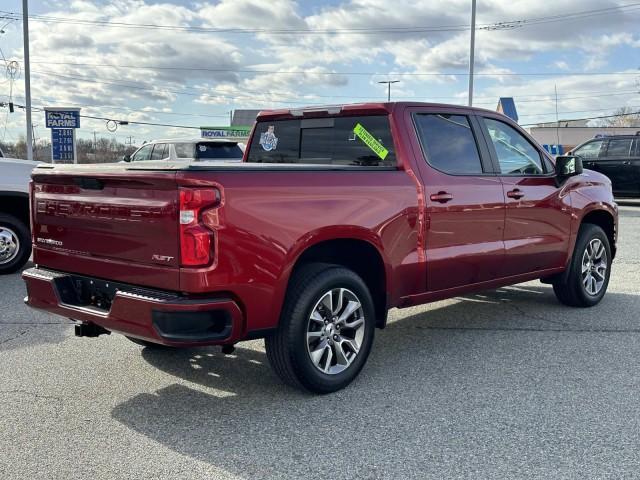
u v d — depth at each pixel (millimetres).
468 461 3326
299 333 4039
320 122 5375
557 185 6066
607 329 5840
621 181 17641
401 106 4914
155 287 3742
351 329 4418
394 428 3740
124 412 4012
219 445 3543
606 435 3611
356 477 3180
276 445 3537
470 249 5164
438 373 4695
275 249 3855
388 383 4492
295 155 5578
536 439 3568
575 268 6395
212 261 3604
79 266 4211
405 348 5336
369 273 4703
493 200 5320
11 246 8367
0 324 6043
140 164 3885
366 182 4422
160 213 3643
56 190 4348
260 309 3842
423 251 4809
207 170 3609
